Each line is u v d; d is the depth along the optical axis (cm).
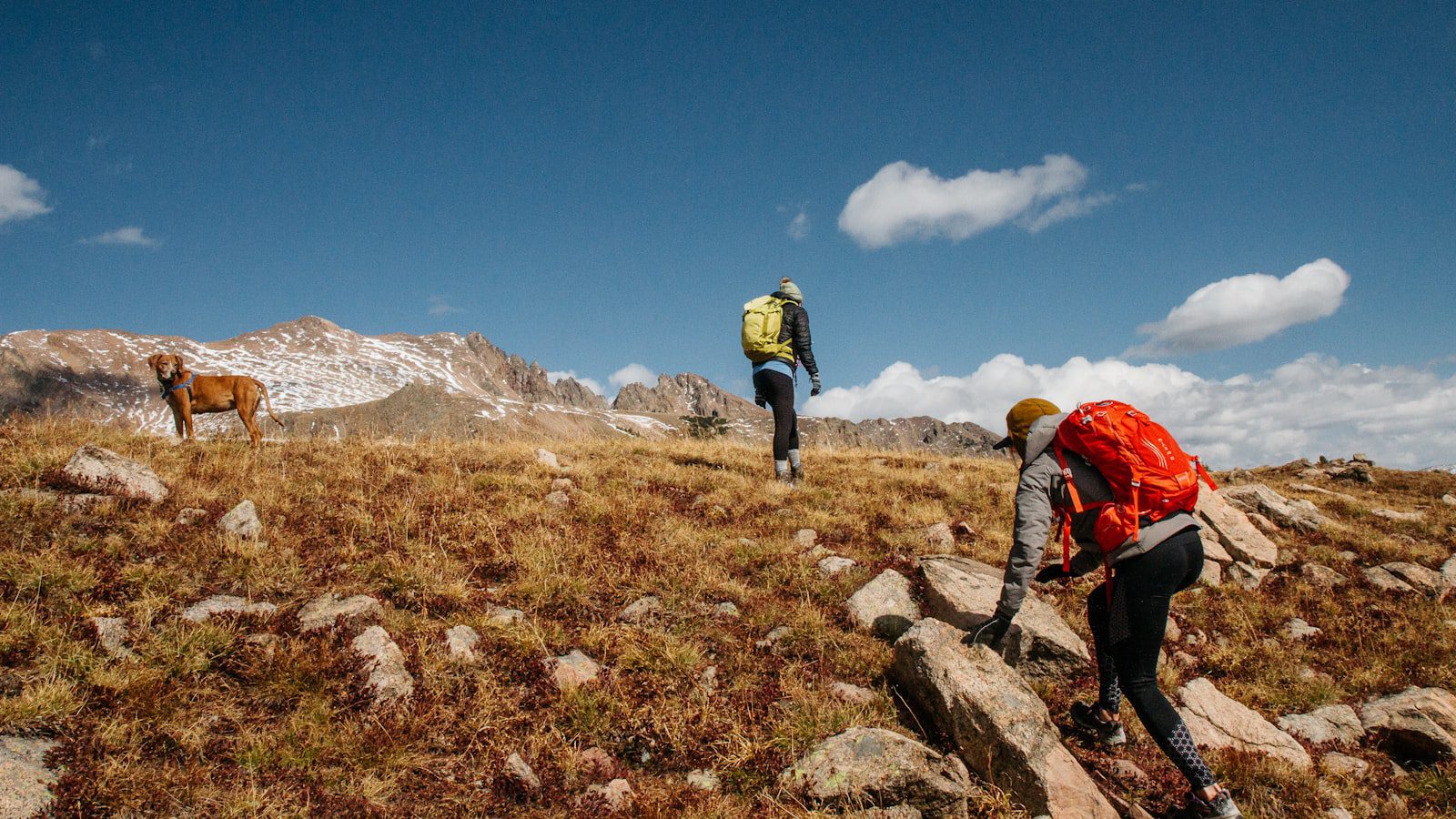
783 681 510
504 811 390
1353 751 573
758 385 970
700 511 832
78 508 612
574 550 676
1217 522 916
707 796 407
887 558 720
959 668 464
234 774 377
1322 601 819
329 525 666
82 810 333
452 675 477
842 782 404
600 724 456
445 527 698
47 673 411
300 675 446
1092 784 422
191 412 974
